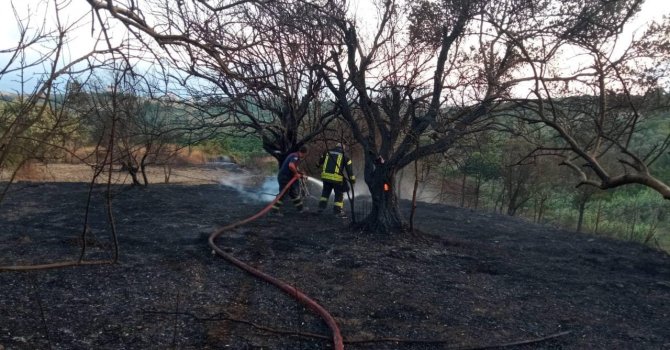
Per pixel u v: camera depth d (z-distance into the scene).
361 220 10.22
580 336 5.15
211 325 4.95
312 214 10.90
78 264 2.76
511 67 7.32
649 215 16.64
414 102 8.08
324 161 10.80
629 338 5.16
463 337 4.97
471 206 17.12
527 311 5.80
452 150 10.49
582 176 3.58
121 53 2.56
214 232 8.52
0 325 4.62
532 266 7.86
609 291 6.73
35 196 12.07
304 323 5.14
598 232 14.59
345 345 4.68
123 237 8.23
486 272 7.34
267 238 8.56
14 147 2.62
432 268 7.31
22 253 7.04
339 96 8.26
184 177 19.03
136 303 5.41
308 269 6.90
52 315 4.96
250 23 3.64
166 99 7.66
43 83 2.43
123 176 17.83
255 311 5.38
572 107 6.39
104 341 4.48
